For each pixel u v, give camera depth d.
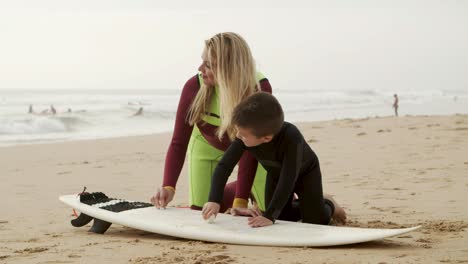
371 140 12.70
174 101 50.88
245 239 3.75
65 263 3.41
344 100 61.44
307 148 4.08
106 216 4.26
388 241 3.89
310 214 4.20
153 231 4.05
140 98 59.19
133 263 3.31
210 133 4.61
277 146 3.90
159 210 4.42
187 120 4.55
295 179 3.94
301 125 17.06
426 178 7.74
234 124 3.78
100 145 15.38
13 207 6.32
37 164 11.68
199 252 3.55
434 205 5.68
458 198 6.08
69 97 60.94
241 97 4.23
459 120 16.27
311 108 44.44
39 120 24.89
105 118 29.38
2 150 14.51
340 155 10.73
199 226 4.00
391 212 5.36
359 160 10.00
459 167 8.59
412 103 58.62
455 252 3.50
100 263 3.37
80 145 15.51
